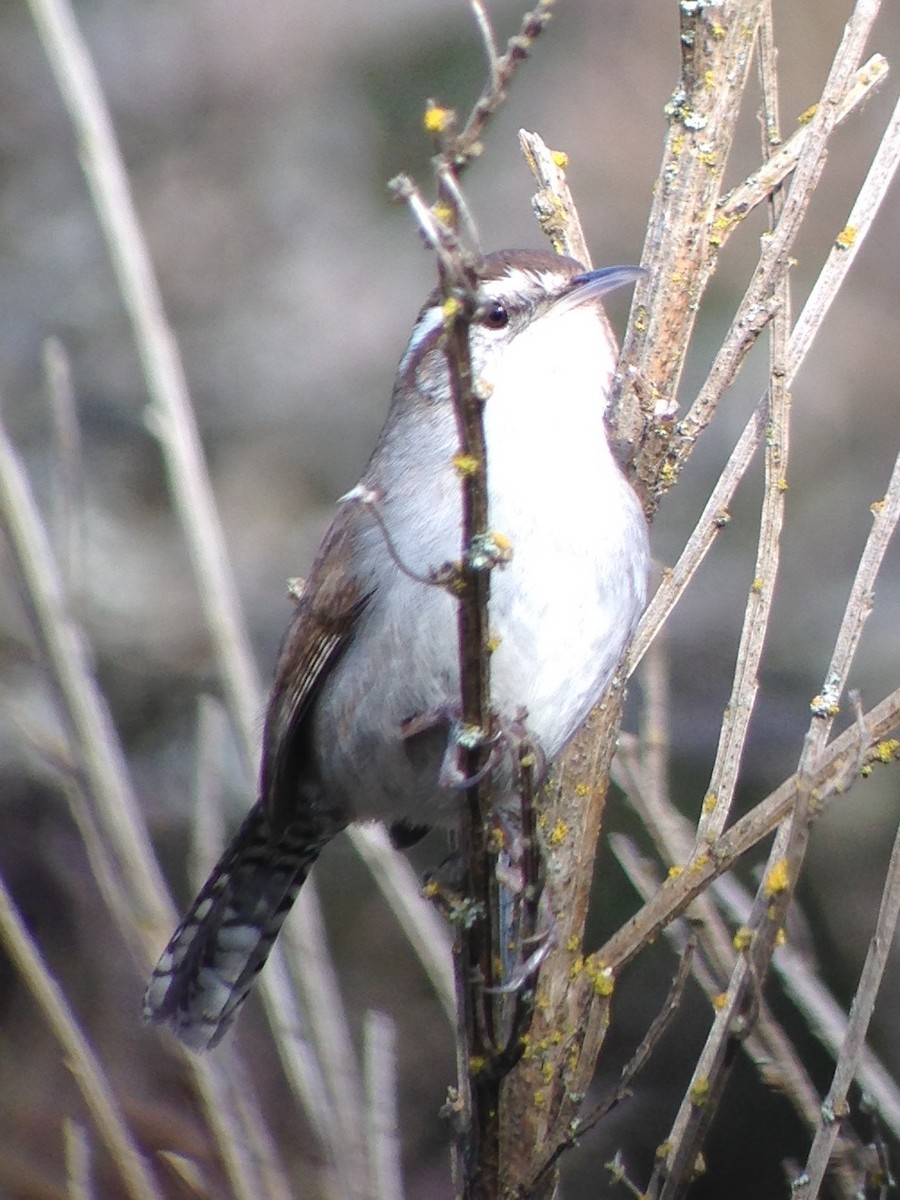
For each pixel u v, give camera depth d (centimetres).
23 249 1722
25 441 1605
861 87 686
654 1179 603
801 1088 685
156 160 1838
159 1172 861
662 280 724
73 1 1902
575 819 726
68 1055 745
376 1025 771
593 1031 643
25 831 1278
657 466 762
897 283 1570
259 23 1861
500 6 1786
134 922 740
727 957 699
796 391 1506
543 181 827
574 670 752
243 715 772
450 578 568
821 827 1220
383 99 1805
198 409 1688
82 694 766
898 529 1440
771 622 1397
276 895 898
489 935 606
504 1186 666
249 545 1586
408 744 806
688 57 707
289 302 1750
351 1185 712
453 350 511
